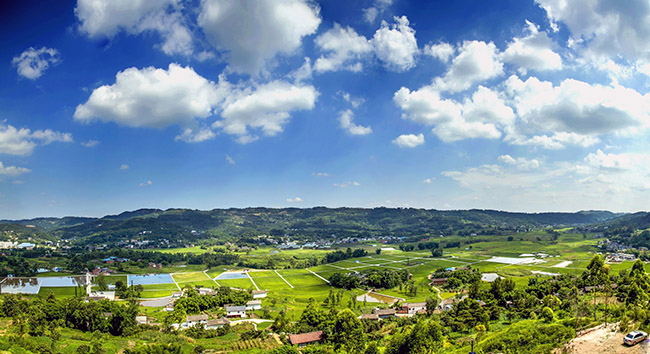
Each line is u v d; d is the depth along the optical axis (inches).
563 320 5211.6
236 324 7795.3
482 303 7411.4
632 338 3762.3
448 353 4928.6
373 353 5433.1
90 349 5556.1
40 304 7190.0
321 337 6545.3
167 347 5551.2
